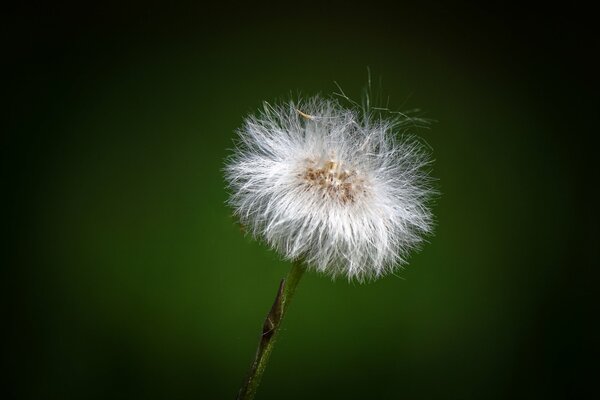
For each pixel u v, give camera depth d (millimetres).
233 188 329
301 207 321
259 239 326
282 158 329
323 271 321
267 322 314
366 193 326
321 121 333
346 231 320
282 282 314
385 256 326
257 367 314
